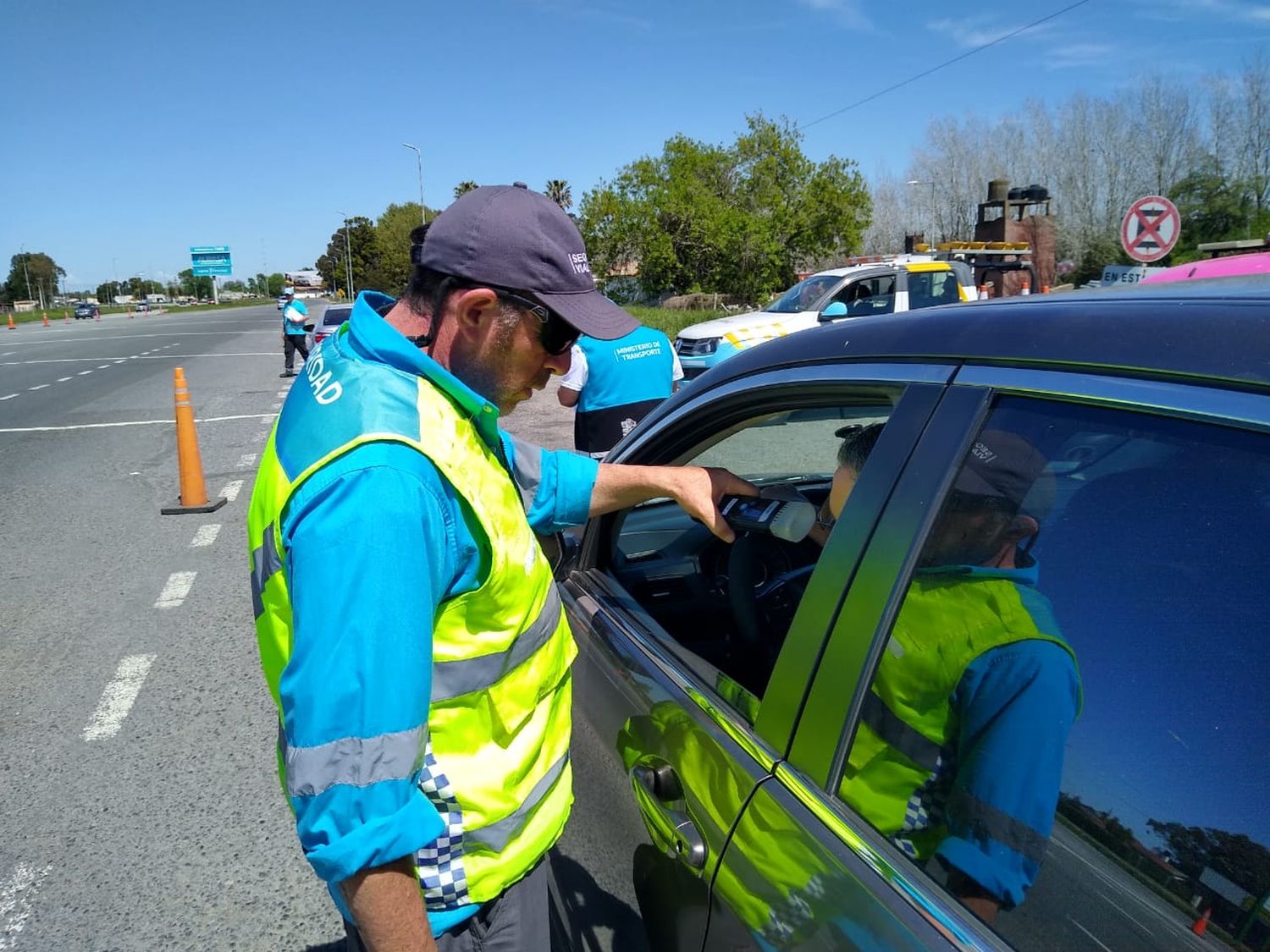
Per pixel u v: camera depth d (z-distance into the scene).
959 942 0.98
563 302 1.27
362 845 1.04
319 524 1.08
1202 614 0.90
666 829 1.48
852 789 1.16
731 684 1.54
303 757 1.04
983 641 1.07
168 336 37.12
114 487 8.16
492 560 1.20
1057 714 1.01
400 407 1.16
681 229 30.80
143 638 4.71
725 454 2.81
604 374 5.67
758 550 2.11
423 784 1.26
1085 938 0.92
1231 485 0.89
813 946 1.11
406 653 1.07
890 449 1.22
